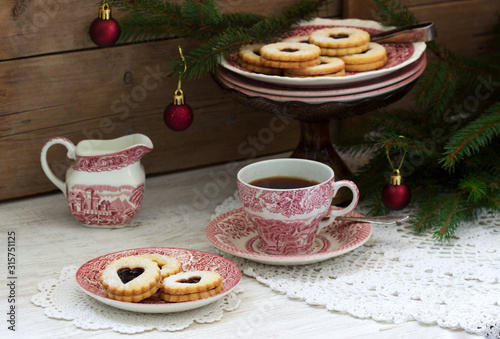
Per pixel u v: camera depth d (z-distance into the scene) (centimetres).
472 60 177
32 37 169
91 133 175
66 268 156
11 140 171
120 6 169
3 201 174
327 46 165
